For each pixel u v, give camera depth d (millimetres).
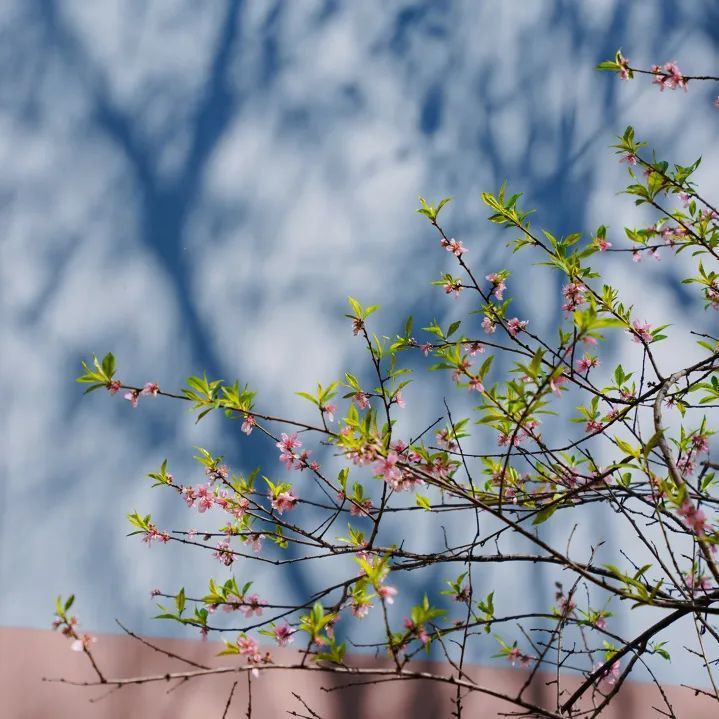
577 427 4148
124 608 3709
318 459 3975
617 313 2799
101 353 4020
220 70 4484
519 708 3695
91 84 4340
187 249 4215
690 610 2109
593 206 4598
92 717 3518
